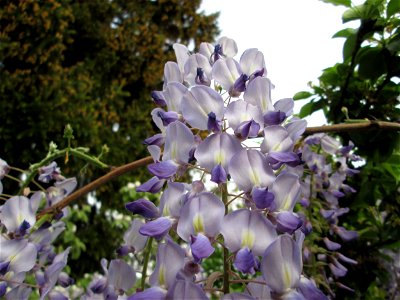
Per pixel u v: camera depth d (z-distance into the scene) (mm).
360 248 340
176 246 140
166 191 158
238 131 163
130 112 2057
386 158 311
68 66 2049
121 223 1127
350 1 307
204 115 169
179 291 130
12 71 1758
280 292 137
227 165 159
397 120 323
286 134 167
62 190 283
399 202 344
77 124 1752
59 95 1731
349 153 336
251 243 145
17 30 1734
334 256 315
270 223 145
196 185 161
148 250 189
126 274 182
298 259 138
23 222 214
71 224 954
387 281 339
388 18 303
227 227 145
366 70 311
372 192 343
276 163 165
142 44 2150
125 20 2152
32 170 285
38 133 1717
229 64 187
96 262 1955
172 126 167
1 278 193
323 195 327
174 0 2355
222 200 156
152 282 142
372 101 326
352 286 333
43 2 1744
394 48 299
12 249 200
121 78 2113
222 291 144
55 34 1767
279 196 155
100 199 1899
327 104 351
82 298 192
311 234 313
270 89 176
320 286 315
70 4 2055
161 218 153
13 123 1684
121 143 1959
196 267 141
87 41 2051
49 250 247
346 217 359
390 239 338
